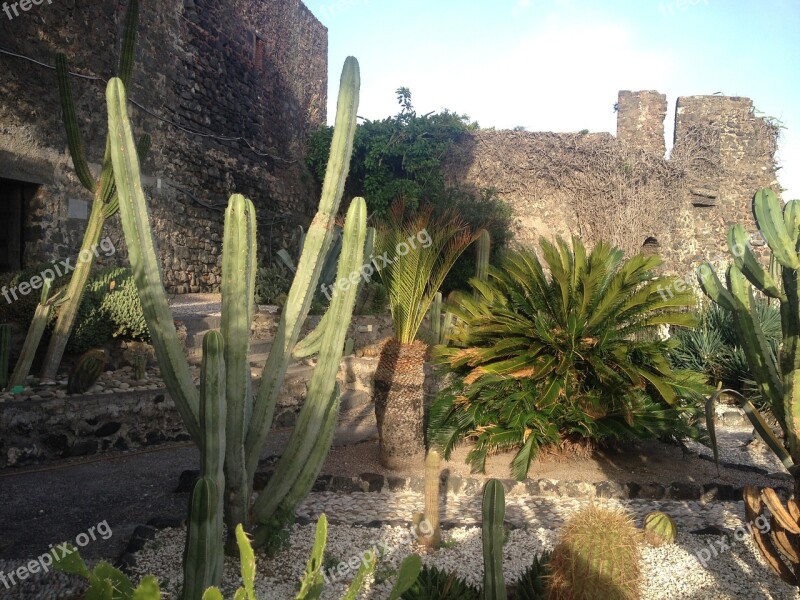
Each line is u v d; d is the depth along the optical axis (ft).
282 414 25.26
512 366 18.04
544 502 16.28
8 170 28.25
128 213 10.71
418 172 52.11
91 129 32.83
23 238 29.96
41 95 29.91
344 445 20.98
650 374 17.49
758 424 10.24
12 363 22.12
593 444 19.21
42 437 19.11
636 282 19.04
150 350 24.98
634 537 8.91
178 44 40.06
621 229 52.65
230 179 45.88
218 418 9.82
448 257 17.88
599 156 53.47
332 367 12.06
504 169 54.54
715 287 10.74
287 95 54.80
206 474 9.66
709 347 31.81
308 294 12.50
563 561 8.63
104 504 15.85
